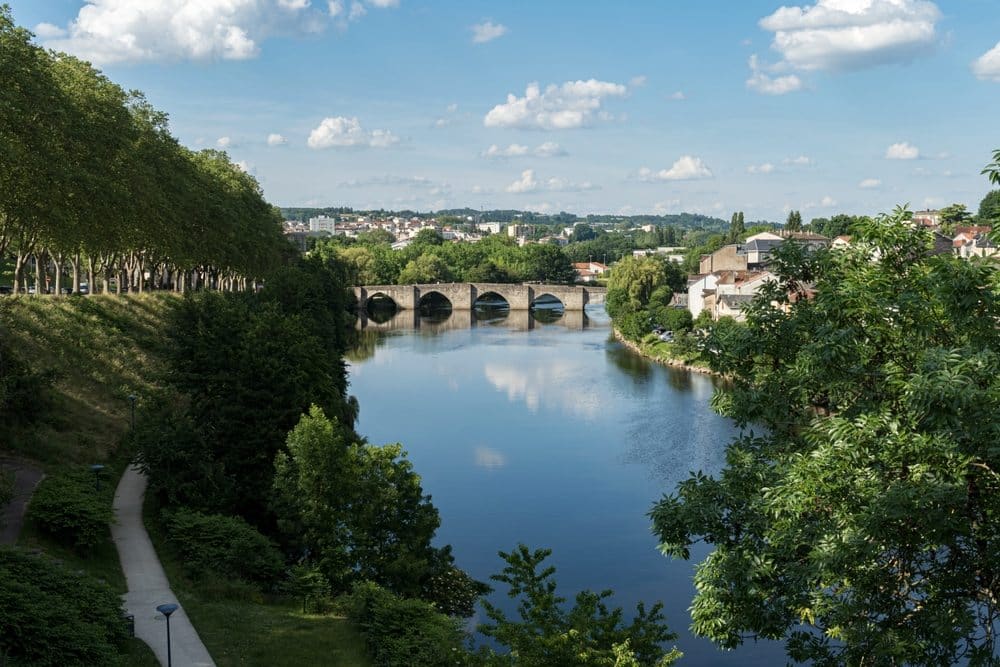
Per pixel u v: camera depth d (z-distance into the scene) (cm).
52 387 5547
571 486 6594
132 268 9744
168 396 6544
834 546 1992
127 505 4506
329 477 4047
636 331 14500
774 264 2647
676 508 2430
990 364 1847
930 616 2080
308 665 3050
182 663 2895
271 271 12975
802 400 2444
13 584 2589
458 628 3553
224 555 3909
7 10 5572
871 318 2238
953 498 1883
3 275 11481
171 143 8769
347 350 13988
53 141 5794
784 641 4100
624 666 2002
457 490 6525
